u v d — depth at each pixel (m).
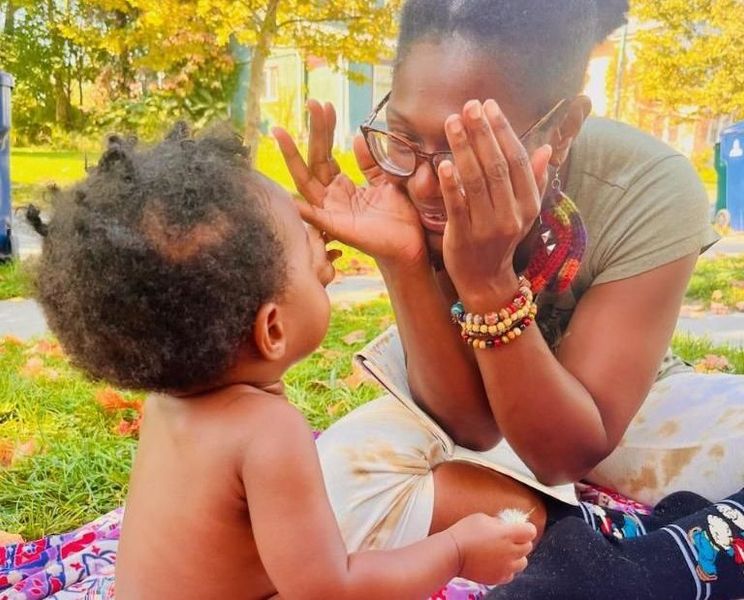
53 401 3.47
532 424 1.74
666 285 1.88
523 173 1.47
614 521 1.98
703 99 10.68
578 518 1.86
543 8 1.60
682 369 2.35
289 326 1.47
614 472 2.23
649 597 1.74
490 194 1.47
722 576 1.81
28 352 4.31
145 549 1.47
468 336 1.68
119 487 2.80
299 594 1.39
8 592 2.04
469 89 1.59
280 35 9.41
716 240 1.99
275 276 1.40
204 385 1.45
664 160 1.92
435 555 1.53
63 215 1.39
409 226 1.74
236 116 14.59
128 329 1.34
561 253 1.82
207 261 1.32
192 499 1.43
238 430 1.41
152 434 1.54
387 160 1.72
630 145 1.94
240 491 1.41
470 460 1.91
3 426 3.24
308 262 1.51
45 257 1.40
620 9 1.83
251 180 1.47
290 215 1.50
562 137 1.74
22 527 2.53
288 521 1.38
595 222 1.91
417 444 1.87
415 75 1.63
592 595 1.72
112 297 1.32
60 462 2.88
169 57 9.84
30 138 15.44
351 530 1.77
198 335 1.34
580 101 1.71
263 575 1.50
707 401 2.17
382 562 1.47
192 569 1.44
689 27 10.55
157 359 1.36
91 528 2.34
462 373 1.84
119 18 12.15
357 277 6.96
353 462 1.81
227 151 1.51
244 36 9.01
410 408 1.91
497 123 1.43
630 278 1.88
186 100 14.38
